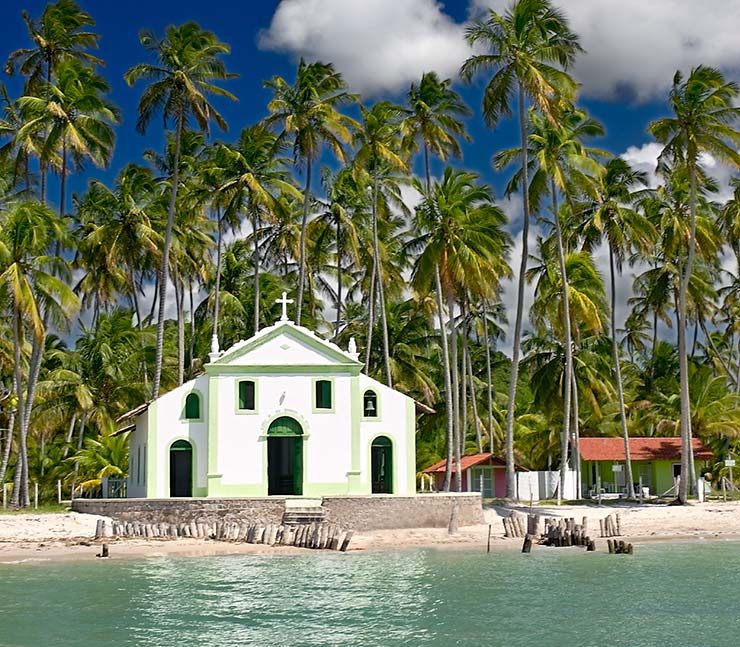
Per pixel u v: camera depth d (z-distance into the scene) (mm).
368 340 64688
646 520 51750
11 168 62344
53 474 64375
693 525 50938
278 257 74188
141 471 52938
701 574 35219
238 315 74875
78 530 44781
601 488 69312
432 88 60188
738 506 55438
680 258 59469
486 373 89125
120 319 70375
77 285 66938
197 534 44469
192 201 62875
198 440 50188
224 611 28031
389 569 36344
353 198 68688
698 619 26875
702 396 71812
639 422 77000
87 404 62781
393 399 51781
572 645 23812
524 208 53938
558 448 72500
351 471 50156
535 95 51062
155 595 30625
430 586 32312
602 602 29391
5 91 59844
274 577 34281
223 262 76438
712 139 54562
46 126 55844
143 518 46031
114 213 60125
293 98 60500
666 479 68812
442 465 69000
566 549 42844
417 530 46312
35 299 50344
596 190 55750
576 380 67438
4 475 60562
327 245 71625
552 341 67938
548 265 61938
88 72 57594
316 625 26109
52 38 60594
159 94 56562
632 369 84125
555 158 54812
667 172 58344
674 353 81688
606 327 71000
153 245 58406
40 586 32500
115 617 27203
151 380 72312
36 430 63438
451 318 58125
